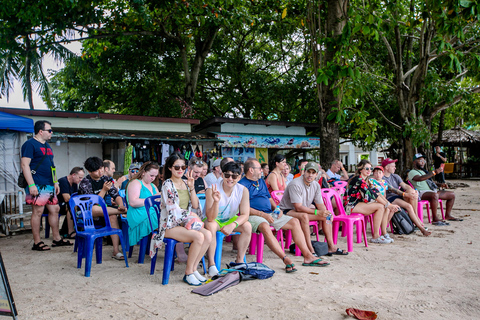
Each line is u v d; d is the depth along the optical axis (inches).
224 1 555.5
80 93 798.5
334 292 157.3
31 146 237.5
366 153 1881.2
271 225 205.2
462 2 268.4
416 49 671.1
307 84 819.4
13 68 718.5
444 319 128.9
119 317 132.2
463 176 1034.1
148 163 216.2
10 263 209.8
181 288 164.7
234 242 236.5
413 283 168.7
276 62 895.7
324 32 429.7
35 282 174.2
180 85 814.5
